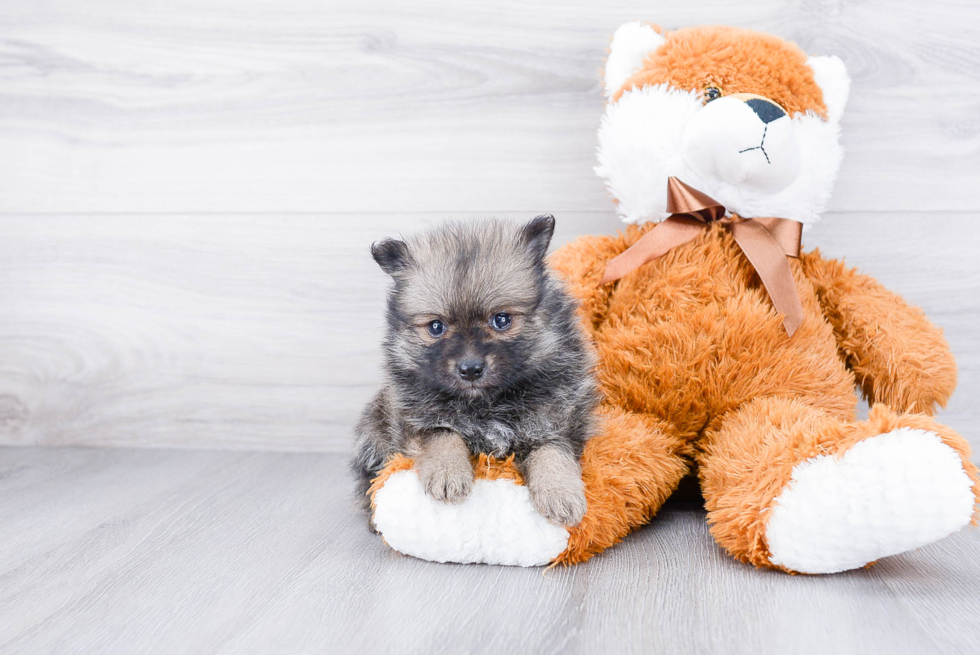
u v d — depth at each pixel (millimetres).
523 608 588
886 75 796
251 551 663
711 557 646
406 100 838
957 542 664
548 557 628
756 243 708
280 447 869
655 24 777
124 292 866
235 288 860
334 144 845
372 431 699
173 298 864
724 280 710
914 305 759
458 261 647
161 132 853
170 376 870
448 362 630
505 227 683
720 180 708
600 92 823
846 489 593
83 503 744
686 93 709
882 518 585
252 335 862
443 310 641
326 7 834
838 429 614
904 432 592
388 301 682
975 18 787
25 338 870
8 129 860
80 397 874
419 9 830
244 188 853
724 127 677
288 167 849
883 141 801
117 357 870
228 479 796
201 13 842
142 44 847
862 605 585
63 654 553
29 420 879
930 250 805
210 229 857
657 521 711
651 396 704
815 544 601
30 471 814
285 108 845
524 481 633
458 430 651
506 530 626
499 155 835
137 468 823
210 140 851
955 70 792
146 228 860
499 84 830
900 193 804
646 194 729
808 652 546
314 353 860
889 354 705
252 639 563
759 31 757
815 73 725
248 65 844
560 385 657
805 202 723
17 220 867
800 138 708
